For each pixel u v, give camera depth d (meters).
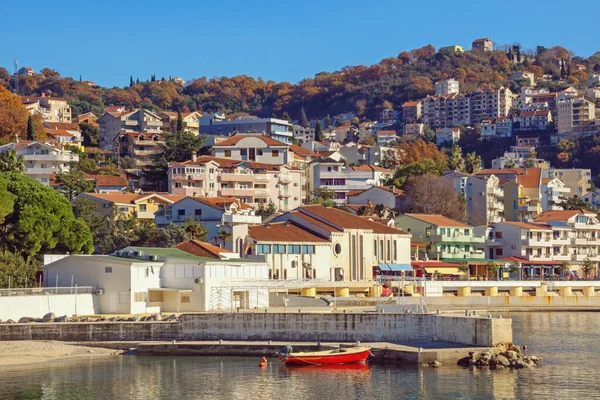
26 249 156.88
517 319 163.00
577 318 165.38
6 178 163.38
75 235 165.75
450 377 101.81
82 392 97.38
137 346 119.81
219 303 145.62
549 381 99.44
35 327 122.81
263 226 184.50
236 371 107.44
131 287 137.12
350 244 193.25
